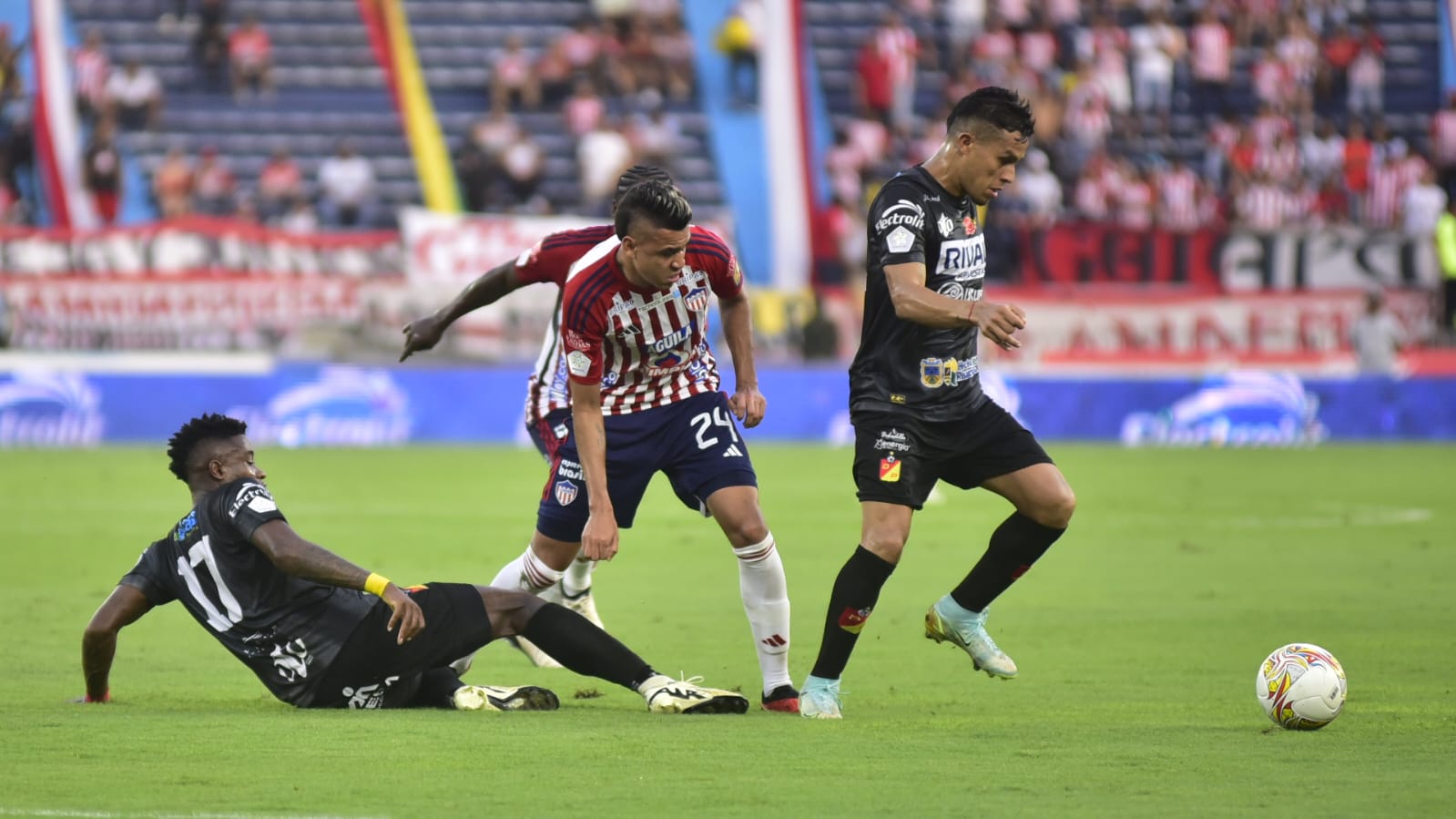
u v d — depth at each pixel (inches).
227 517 871.7
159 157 4249.5
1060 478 935.0
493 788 682.8
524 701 888.9
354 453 3265.3
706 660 1101.7
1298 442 3791.8
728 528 918.4
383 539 1857.8
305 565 850.1
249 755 748.6
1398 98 4822.8
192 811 637.3
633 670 890.7
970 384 930.7
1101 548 1814.7
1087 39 4574.3
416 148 4434.1
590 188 4195.4
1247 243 3863.2
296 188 4101.9
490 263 3558.1
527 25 4741.6
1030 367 3732.8
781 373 3659.0
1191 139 4591.5
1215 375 3772.1
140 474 2743.6
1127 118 4495.6
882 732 826.2
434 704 898.1
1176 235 3850.9
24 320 3405.5
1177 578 1561.3
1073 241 3833.7
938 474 943.0
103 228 3750.0
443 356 3582.7
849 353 3754.9
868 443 913.5
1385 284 3890.3
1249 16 4744.1
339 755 749.3
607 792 677.3
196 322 3472.0
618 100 4478.3
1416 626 1254.9
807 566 1660.9
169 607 1349.7
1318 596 1435.8
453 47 4662.9
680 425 944.9
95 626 882.8
